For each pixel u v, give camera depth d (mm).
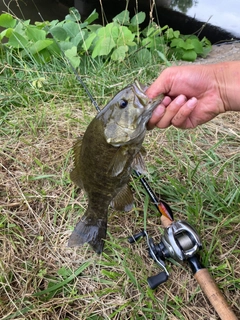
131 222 519
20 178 578
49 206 540
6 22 930
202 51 995
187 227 425
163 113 412
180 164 589
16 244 492
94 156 399
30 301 437
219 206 526
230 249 476
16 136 650
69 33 919
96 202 437
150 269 468
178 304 431
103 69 817
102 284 456
